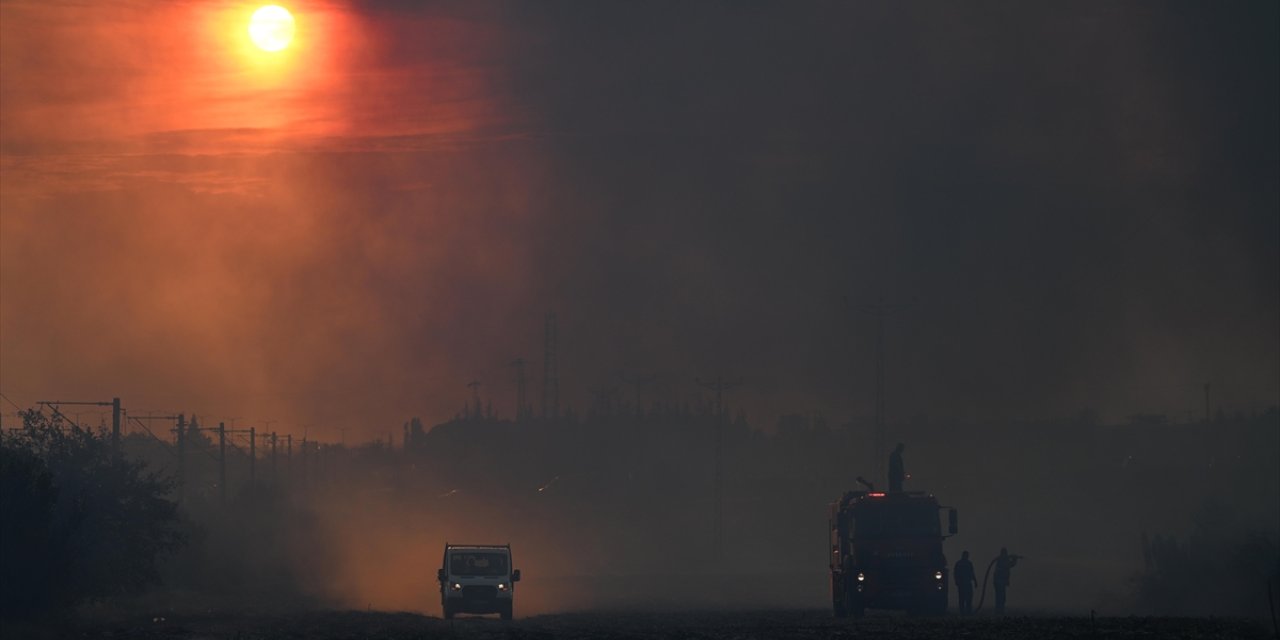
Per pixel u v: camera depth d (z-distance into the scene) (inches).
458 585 6550.2
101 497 7244.1
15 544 5118.1
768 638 4205.2
